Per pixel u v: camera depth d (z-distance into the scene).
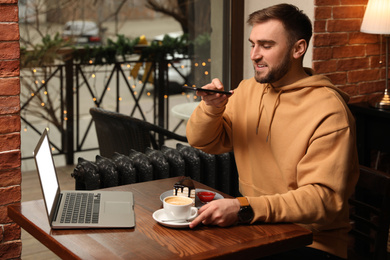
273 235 1.44
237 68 3.18
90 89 2.78
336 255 1.74
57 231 1.42
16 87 2.01
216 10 3.08
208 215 1.46
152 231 1.44
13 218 1.60
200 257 1.28
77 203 1.60
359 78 3.18
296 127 1.69
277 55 1.66
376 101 3.00
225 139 1.97
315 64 2.98
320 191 1.55
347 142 1.59
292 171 1.69
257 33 1.67
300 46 1.69
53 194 1.56
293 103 1.72
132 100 2.91
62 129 2.74
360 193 3.04
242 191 1.93
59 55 2.66
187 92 3.07
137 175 2.32
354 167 1.75
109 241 1.36
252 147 1.84
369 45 3.19
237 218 1.48
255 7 3.09
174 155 2.41
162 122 3.02
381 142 2.99
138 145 2.77
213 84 1.73
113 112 2.75
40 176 1.42
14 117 2.02
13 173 2.05
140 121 2.73
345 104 1.67
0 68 1.96
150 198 1.71
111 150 2.80
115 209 1.57
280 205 1.52
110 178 2.20
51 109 2.69
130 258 1.27
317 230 1.72
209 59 3.11
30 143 2.66
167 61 2.98
